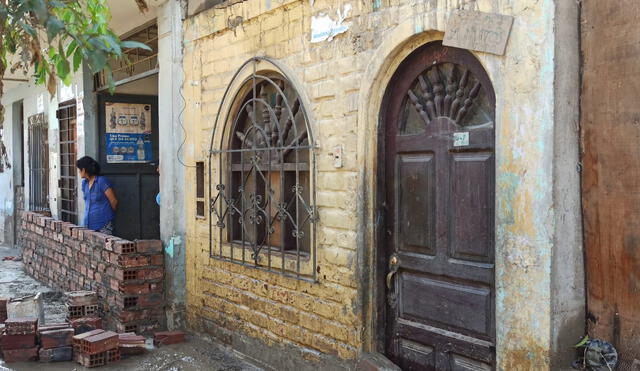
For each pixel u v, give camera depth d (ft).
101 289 21.84
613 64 9.39
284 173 16.01
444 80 12.08
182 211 20.75
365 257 13.48
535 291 9.86
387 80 13.10
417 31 11.91
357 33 13.44
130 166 28.09
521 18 9.98
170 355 18.08
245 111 18.04
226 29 18.24
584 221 9.96
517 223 10.14
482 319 11.34
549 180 9.63
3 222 45.39
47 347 17.16
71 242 24.85
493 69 10.52
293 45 15.49
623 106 9.27
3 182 45.47
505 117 10.30
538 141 9.77
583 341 9.89
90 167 25.41
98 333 17.66
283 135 16.26
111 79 9.98
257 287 17.10
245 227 17.60
